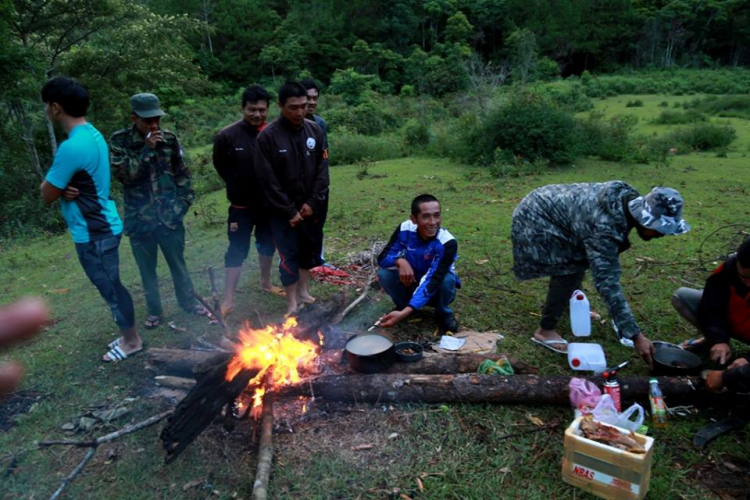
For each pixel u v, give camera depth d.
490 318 4.58
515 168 11.63
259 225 5.00
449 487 2.72
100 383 3.75
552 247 3.72
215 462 2.94
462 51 45.25
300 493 2.70
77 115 3.63
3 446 3.13
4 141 11.12
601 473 2.59
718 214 7.65
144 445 3.09
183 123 26.16
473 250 6.38
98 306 5.15
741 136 16.92
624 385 3.27
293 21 51.97
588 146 13.27
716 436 2.97
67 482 2.74
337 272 5.60
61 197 3.67
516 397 3.29
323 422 3.24
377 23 56.81
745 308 3.39
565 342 4.02
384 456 2.96
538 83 35.12
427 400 3.35
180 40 15.30
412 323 4.51
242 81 49.97
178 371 3.69
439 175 11.84
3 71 10.31
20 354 4.18
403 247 4.35
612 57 61.12
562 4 59.12
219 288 5.46
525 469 2.84
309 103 5.62
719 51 59.06
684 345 3.91
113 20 12.91
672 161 12.76
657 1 63.84
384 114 23.44
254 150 4.37
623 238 3.42
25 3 11.34
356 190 10.40
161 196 4.27
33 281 6.16
